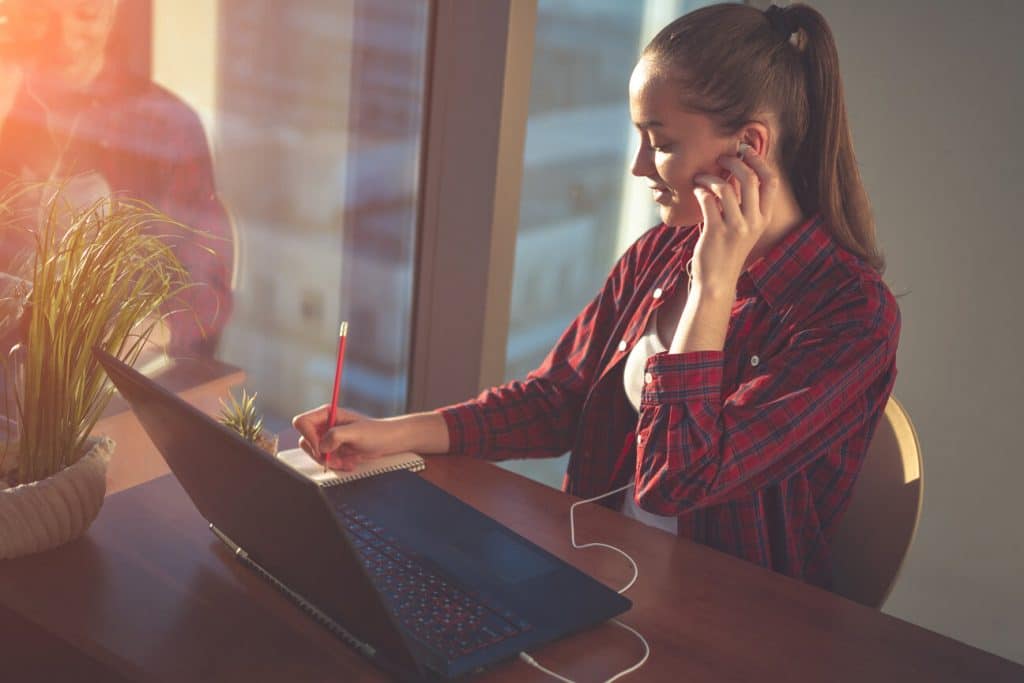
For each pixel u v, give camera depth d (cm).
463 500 130
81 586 104
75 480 110
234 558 112
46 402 111
